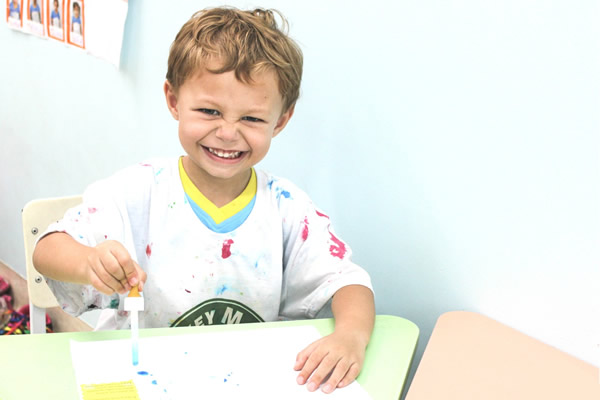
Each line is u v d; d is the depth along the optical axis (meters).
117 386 0.65
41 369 0.67
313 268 0.97
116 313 0.98
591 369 0.82
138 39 1.40
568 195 0.83
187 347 0.74
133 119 1.46
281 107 0.89
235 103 0.83
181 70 0.85
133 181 0.95
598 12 0.77
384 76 1.00
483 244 0.93
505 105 0.87
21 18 1.77
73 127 1.68
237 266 0.97
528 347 0.86
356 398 0.69
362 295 0.89
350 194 1.09
